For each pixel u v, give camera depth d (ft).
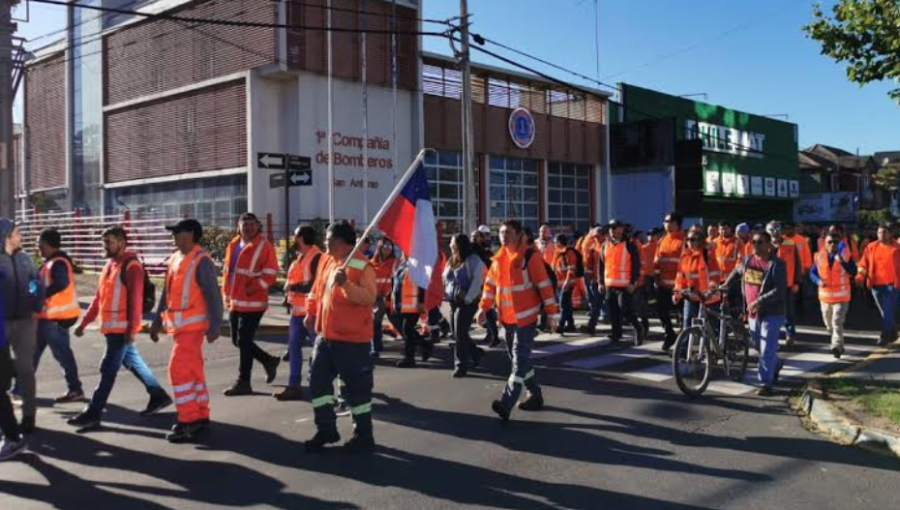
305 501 16.52
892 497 16.81
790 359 34.96
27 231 93.76
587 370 32.58
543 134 103.24
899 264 38.40
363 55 78.33
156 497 16.79
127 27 91.81
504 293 24.00
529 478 18.08
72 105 102.42
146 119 89.56
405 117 85.25
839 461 19.49
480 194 94.99
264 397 27.04
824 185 220.43
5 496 16.90
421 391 28.27
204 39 81.41
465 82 57.57
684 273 33.58
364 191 78.07
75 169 102.47
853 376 29.25
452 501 16.53
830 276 35.09
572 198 109.60
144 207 90.63
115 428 22.81
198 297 21.34
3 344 19.27
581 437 21.74
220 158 79.77
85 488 17.42
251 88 75.72
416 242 22.45
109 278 22.90
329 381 20.44
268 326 46.16
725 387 28.73
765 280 27.61
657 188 111.65
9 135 46.80
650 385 29.32
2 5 46.73
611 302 39.68
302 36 75.51
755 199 151.02
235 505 16.28
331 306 20.18
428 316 39.78
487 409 25.26
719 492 17.12
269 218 71.46
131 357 24.20
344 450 20.34
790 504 16.37
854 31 28.68
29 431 21.84
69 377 26.84
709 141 135.54
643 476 18.25
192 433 21.12
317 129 76.89
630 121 117.50
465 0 57.41
